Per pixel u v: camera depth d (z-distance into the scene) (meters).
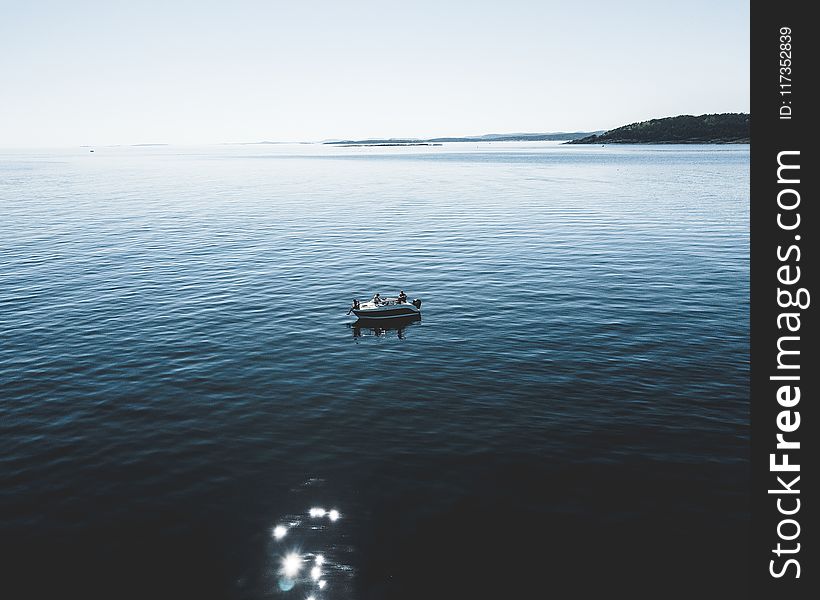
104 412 26.92
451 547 17.97
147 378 30.88
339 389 29.47
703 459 22.72
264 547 18.05
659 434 24.66
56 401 28.06
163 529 18.83
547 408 27.14
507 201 113.19
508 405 27.52
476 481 21.36
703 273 53.03
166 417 26.44
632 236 72.56
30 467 22.34
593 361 32.81
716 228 77.81
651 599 16.05
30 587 16.41
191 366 32.56
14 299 46.38
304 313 42.94
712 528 18.83
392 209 103.81
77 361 33.25
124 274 55.03
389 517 19.39
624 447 23.64
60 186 157.50
